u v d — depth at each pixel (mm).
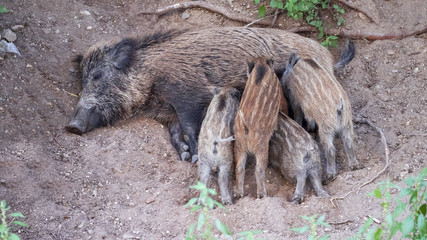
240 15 8359
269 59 7723
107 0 8438
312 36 8328
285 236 7367
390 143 7832
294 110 7879
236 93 7828
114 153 7773
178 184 7699
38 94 7926
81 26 8258
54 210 7453
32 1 8242
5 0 8188
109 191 7609
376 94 8070
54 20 8211
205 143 7641
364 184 7590
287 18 8336
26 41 8070
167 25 8398
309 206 7504
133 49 8047
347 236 7316
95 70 8008
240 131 7598
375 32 8250
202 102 8016
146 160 7785
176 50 8031
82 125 7887
